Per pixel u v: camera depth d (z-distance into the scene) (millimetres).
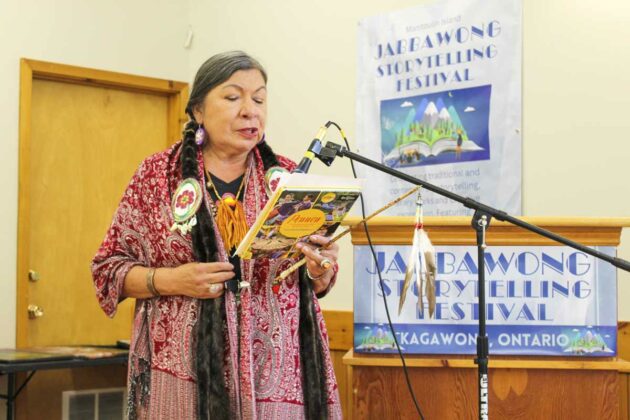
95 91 5094
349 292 4266
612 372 2248
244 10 5059
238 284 1907
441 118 3990
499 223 2248
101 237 5078
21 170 4695
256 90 1954
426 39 4062
